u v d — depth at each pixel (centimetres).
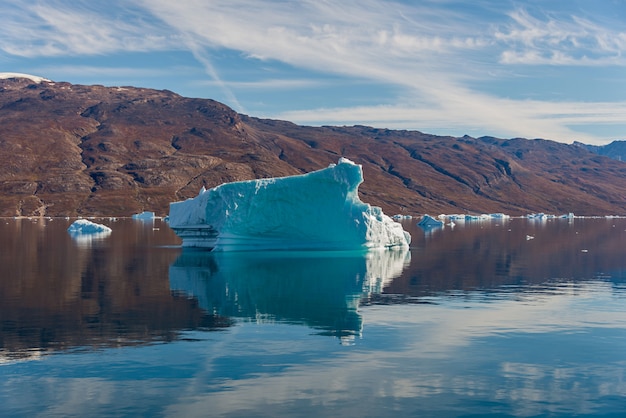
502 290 3675
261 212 5862
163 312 2950
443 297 3412
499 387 1919
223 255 5712
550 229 11956
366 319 2806
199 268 4716
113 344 2352
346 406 1767
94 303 3167
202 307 3080
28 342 2369
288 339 2439
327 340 2428
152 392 1859
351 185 5803
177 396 1830
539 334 2534
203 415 1705
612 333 2556
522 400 1819
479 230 11488
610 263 5291
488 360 2178
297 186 5791
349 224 5881
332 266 4894
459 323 2728
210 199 6000
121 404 1772
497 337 2486
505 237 9119
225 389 1888
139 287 3716
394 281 4050
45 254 5884
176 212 6725
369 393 1862
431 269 4747
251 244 6078
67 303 3161
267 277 4206
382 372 2045
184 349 2288
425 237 9119
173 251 6222
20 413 1712
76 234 9294
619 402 1808
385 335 2508
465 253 6225
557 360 2181
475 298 3381
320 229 5891
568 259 5638
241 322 2733
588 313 2958
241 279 4094
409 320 2789
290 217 5844
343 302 3244
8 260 5294
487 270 4712
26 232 9694
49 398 1811
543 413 1733
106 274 4322
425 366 2108
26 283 3853
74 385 1912
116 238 8375
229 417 1692
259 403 1783
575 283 3997
